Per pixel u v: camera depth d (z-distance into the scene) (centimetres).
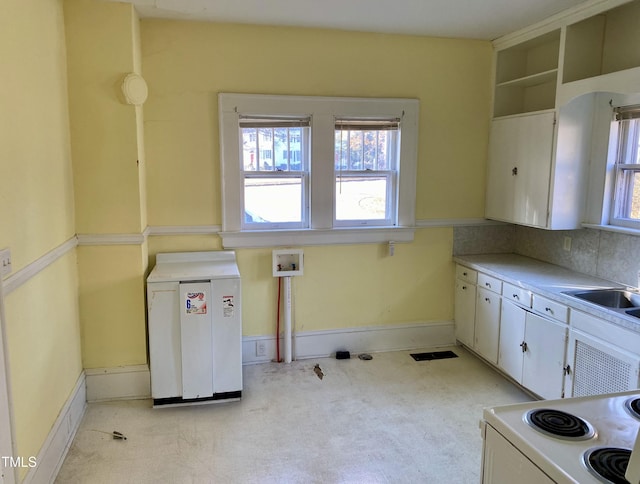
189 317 313
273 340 395
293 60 367
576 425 136
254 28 357
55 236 266
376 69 384
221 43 353
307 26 362
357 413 314
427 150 405
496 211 404
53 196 265
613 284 318
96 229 315
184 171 360
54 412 256
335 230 392
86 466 257
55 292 265
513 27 361
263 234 377
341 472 253
